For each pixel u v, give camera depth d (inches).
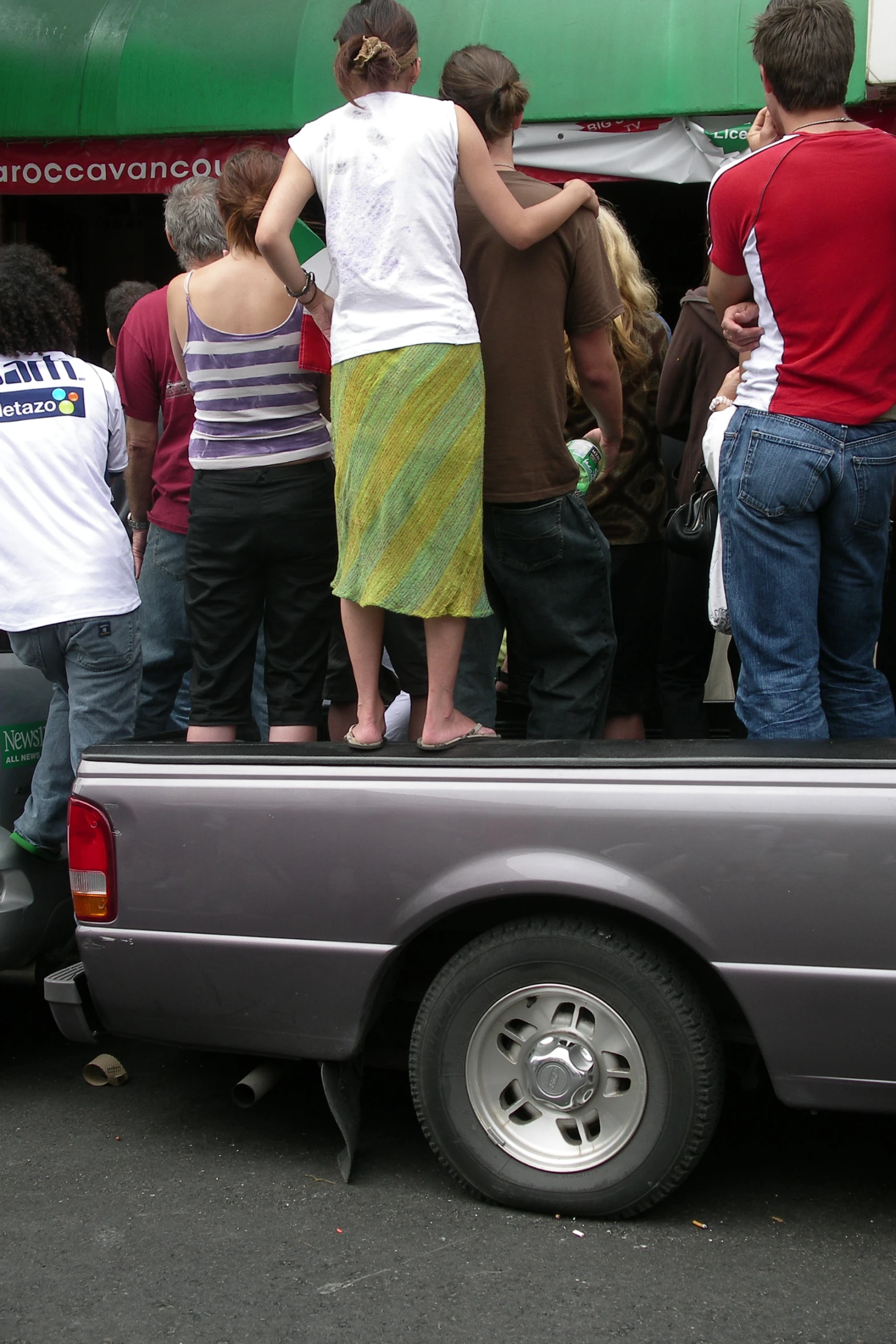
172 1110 149.5
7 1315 108.1
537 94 271.7
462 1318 106.6
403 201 120.9
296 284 128.2
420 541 123.3
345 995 123.3
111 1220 123.6
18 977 165.8
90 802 130.0
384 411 122.1
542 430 135.7
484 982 121.5
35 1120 146.9
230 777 126.3
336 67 125.3
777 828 111.7
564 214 128.6
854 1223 121.6
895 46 249.9
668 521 158.4
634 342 168.7
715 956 113.3
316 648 149.3
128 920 129.0
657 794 115.0
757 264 124.8
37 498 157.2
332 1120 146.2
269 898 124.4
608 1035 119.6
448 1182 130.7
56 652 157.4
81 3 302.0
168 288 154.1
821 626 135.3
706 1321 105.6
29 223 363.6
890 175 120.6
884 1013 109.9
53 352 161.5
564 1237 119.1
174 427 184.4
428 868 120.0
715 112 263.1
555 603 142.6
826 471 123.3
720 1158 135.3
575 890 115.6
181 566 187.0
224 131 287.3
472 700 144.2
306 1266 114.7
